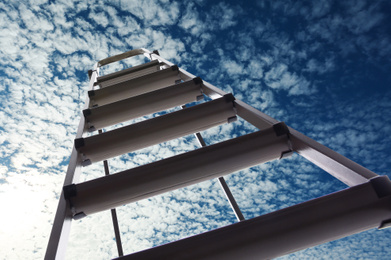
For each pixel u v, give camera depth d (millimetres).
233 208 875
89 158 947
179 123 958
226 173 793
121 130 926
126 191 723
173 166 729
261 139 744
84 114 1156
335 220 526
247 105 935
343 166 589
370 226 549
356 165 584
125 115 1198
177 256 521
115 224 890
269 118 832
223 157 737
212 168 751
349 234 562
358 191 533
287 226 527
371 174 556
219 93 1062
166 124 949
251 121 926
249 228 534
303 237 536
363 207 523
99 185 705
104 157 963
